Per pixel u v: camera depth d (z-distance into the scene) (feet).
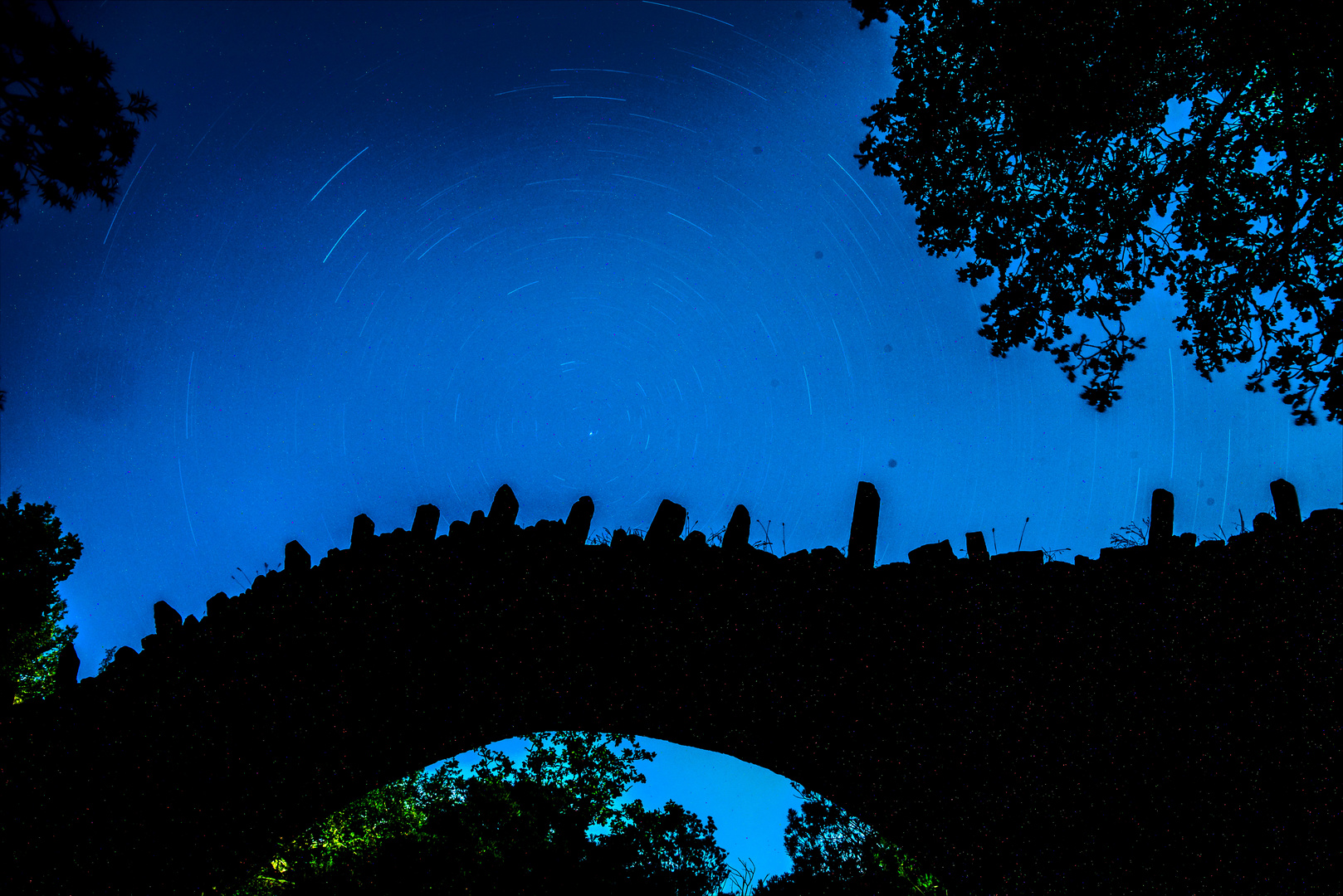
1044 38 20.75
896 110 24.68
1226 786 15.72
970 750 17.22
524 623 20.57
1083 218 22.95
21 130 16.71
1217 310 22.18
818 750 17.98
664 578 20.53
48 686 45.39
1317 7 17.56
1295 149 20.36
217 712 20.98
